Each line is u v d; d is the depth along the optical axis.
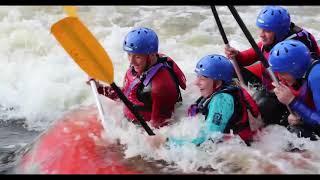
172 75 13.13
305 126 12.45
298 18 25.02
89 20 25.11
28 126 17.41
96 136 13.12
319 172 11.20
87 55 12.21
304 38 14.59
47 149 12.98
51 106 18.73
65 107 18.67
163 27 24.23
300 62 12.01
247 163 11.51
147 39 12.66
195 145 12.00
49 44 22.86
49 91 19.36
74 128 13.60
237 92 11.96
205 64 12.03
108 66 12.21
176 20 25.08
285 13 14.34
